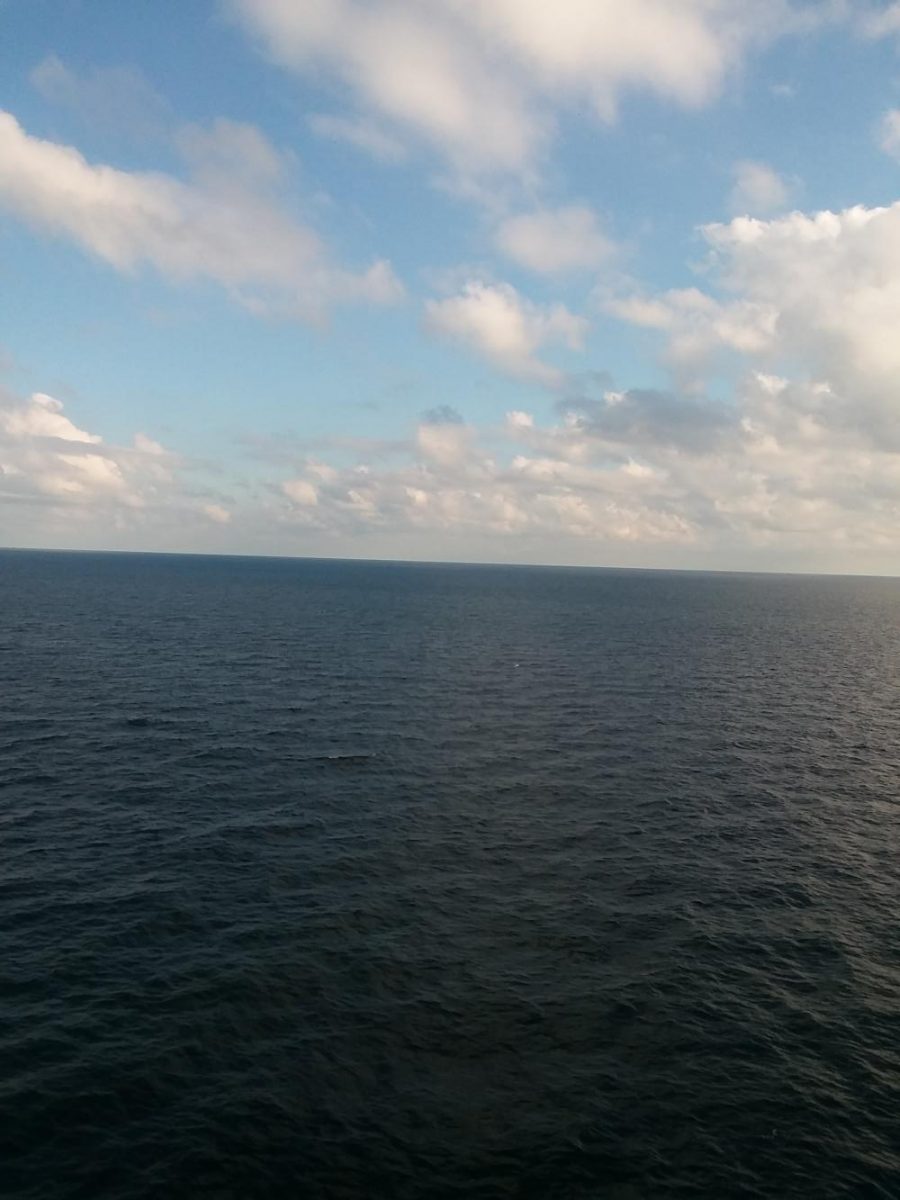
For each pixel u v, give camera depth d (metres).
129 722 52.81
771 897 31.02
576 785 43.78
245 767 44.47
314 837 35.12
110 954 25.09
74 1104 18.73
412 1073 20.31
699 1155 18.06
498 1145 18.08
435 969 25.06
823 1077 20.80
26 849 32.53
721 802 41.81
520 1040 21.77
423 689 69.19
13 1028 21.27
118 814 36.78
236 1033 21.55
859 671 89.62
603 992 24.14
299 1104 19.09
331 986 23.91
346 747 49.31
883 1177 17.72
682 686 75.38
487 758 48.38
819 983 25.16
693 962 26.05
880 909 30.44
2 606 120.19
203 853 32.94
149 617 115.88
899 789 45.16
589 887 31.31
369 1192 16.72
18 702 56.94
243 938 26.42
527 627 127.00
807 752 52.22
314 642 97.06
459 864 33.03
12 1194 16.27
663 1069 20.83
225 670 74.12
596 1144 18.22
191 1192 16.56
